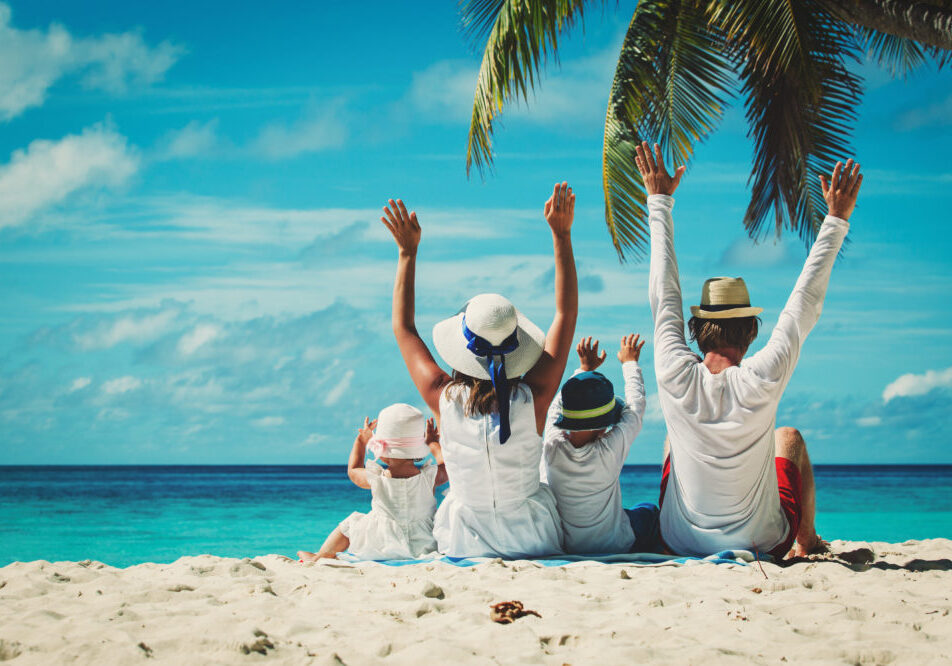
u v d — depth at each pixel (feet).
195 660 8.50
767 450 13.78
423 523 16.21
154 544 50.29
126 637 9.30
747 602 10.82
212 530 59.72
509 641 9.16
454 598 11.22
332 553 16.74
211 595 11.87
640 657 8.51
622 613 10.41
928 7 22.52
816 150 28.12
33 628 9.86
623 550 15.51
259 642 8.90
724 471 13.69
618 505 15.49
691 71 30.14
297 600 11.68
